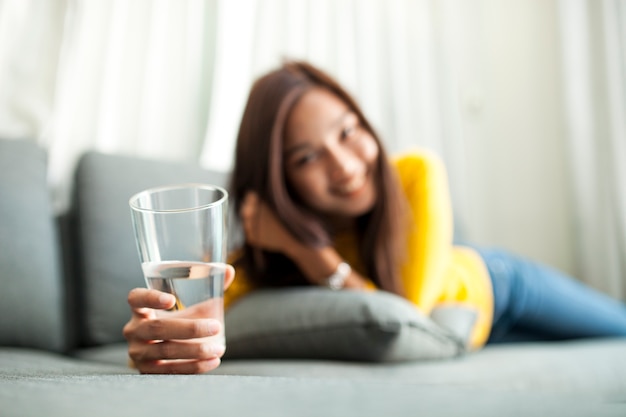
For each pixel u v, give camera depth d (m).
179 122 1.98
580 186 2.46
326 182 1.36
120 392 0.28
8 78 1.69
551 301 1.67
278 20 2.22
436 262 1.40
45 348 1.29
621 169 2.32
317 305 1.00
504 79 2.67
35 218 1.35
